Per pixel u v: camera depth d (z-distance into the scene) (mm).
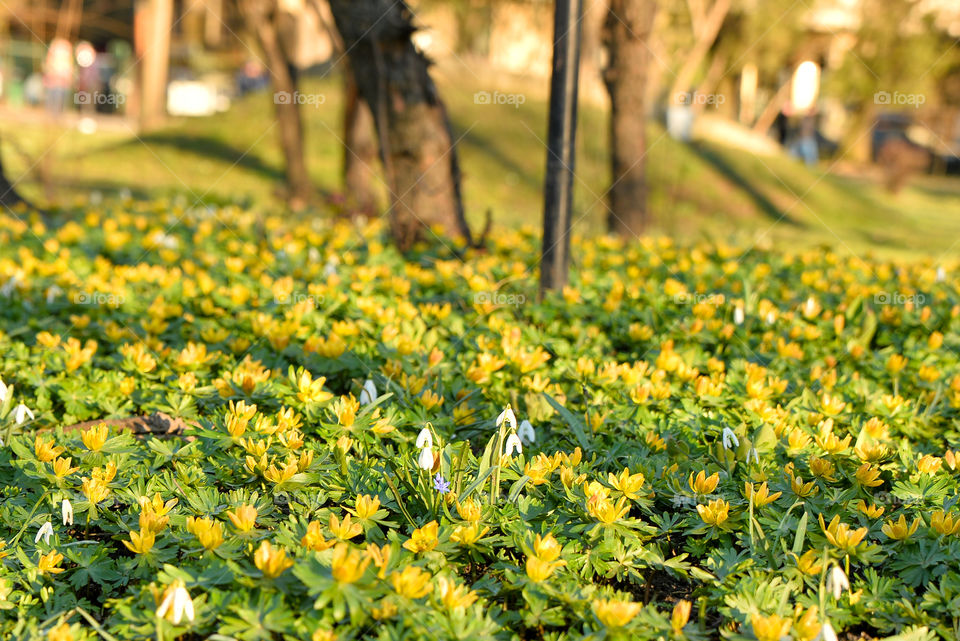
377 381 3121
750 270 5750
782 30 21359
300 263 5320
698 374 3566
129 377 3166
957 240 14734
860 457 2607
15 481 2459
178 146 16172
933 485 2445
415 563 2051
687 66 17984
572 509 2322
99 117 20891
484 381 3156
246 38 20000
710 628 2072
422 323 3703
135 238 6047
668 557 2363
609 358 3801
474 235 6895
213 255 5543
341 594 1780
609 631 1861
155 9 19953
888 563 2195
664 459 2650
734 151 17828
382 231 7051
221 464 2496
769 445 2623
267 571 1863
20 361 3303
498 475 2330
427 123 6074
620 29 8195
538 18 18750
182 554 2197
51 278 4559
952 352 3939
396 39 5840
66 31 15062
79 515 2342
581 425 2844
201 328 3850
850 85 23688
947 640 1938
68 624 1935
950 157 25484
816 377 3467
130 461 2525
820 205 16453
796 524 2287
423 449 2293
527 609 2002
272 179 14773
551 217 4430
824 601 1938
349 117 8562
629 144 8375
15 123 17453
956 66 24562
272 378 3068
